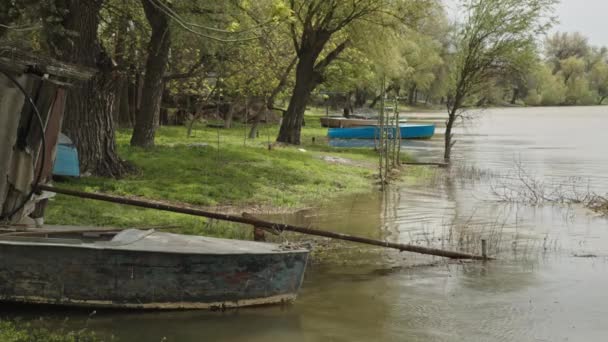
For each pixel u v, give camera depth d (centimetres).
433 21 2945
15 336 678
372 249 1170
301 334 744
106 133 1616
